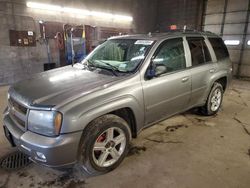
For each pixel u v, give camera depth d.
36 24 6.62
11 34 6.19
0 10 5.88
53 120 1.86
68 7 7.11
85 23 7.70
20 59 6.52
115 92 2.23
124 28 9.05
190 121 3.73
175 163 2.50
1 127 3.40
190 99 3.25
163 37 2.89
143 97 2.49
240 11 7.68
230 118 3.89
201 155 2.67
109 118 2.21
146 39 2.88
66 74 2.68
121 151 2.41
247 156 2.66
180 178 2.25
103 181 2.20
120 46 3.01
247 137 3.16
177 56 3.00
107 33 8.37
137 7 9.35
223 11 8.17
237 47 7.98
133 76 2.43
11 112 2.33
